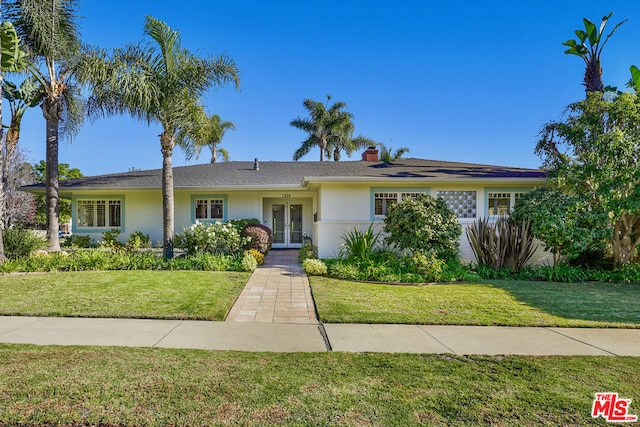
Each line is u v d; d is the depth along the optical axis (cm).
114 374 331
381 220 1205
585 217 922
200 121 1152
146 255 1076
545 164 1083
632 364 374
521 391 308
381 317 550
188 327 501
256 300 671
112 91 1062
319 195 1293
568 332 492
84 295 662
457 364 369
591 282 866
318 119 2900
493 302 652
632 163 895
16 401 279
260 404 281
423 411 273
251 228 1281
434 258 905
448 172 1309
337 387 312
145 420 256
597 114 963
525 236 966
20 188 1498
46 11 1094
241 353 397
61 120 1405
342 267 931
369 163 1723
